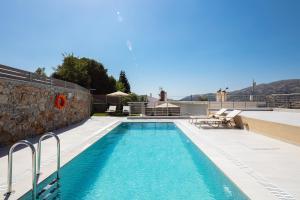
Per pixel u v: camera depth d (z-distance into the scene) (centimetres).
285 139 880
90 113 2331
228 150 754
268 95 2348
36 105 1079
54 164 587
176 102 2750
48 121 1209
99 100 2680
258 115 1347
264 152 723
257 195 395
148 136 1309
